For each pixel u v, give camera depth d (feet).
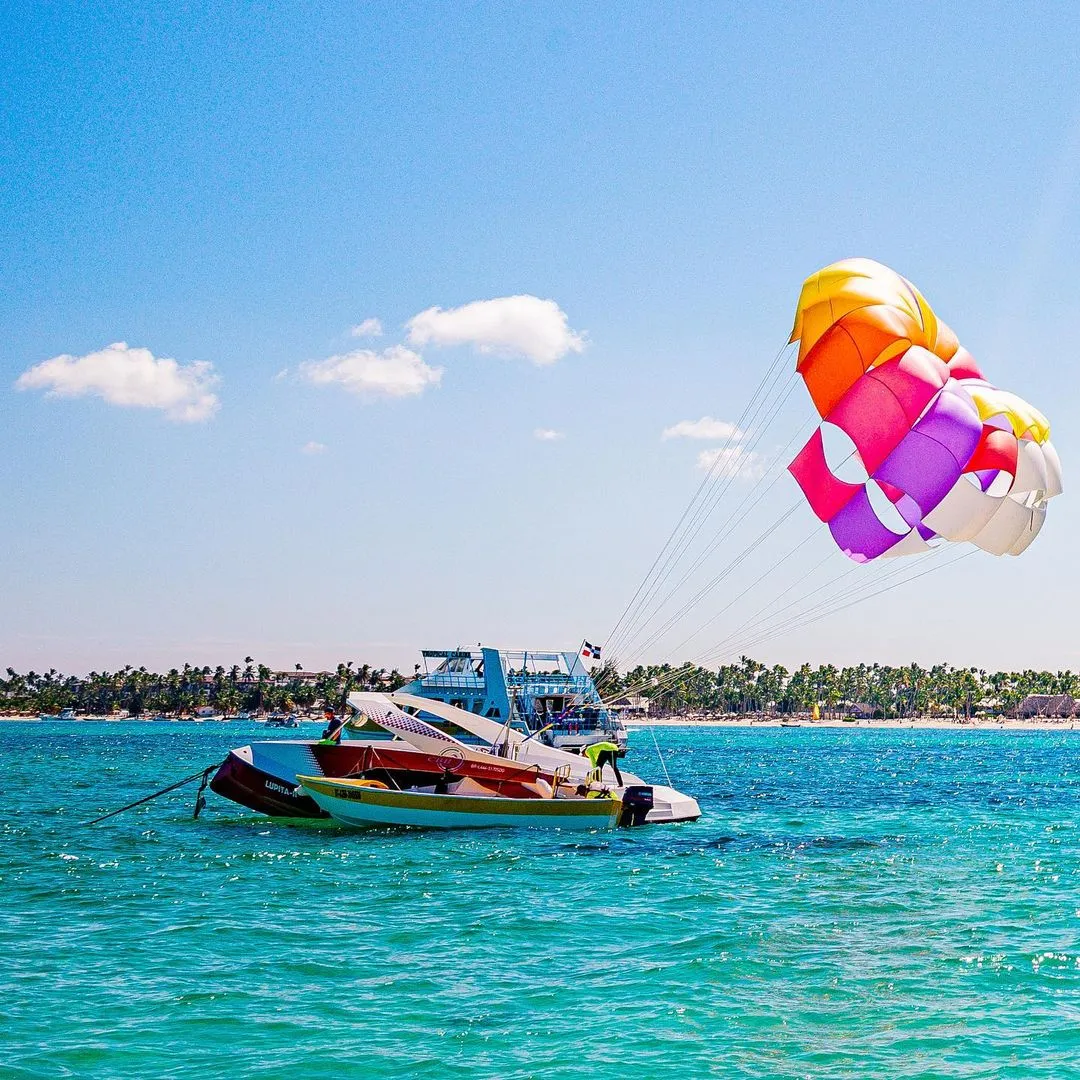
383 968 59.88
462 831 113.80
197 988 55.47
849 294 87.30
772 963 61.31
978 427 85.05
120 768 264.72
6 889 83.61
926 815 155.02
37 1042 47.19
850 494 92.32
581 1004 53.36
